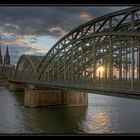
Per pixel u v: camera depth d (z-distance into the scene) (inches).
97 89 1641.2
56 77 3287.4
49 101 3213.6
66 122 2076.8
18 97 4335.6
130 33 1450.5
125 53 2015.3
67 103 3228.3
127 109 2714.1
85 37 2127.2
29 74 5049.2
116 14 1633.9
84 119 2185.0
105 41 1916.8
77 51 2486.5
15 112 2623.0
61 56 2856.8
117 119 2095.2
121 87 1531.7
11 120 2132.1
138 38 1598.2
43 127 1860.2
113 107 2918.3
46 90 3211.1
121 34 1547.7
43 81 3336.6
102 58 2203.5
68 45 2561.5
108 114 2393.0
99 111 2625.5
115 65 2134.6
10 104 3336.6
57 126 1904.5
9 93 5236.2
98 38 2012.8
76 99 3213.6
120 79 1776.6
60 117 2345.0
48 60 3309.5
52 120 2180.1
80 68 2511.1
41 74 3804.1
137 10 1428.4
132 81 1393.9
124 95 1353.3
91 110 2787.9
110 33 1700.3
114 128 1745.8
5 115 2395.4
